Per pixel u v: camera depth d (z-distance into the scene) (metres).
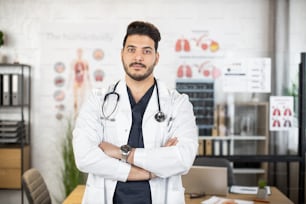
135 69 1.68
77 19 4.42
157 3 4.41
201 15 4.41
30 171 2.89
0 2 4.41
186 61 4.40
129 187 1.69
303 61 4.34
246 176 4.41
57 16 4.41
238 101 4.40
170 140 1.76
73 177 4.21
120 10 4.41
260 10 4.41
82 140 1.73
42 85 4.44
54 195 4.48
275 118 4.39
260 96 4.39
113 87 1.81
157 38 1.71
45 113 4.46
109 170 1.67
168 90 1.84
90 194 1.73
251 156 4.38
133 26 1.69
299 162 4.38
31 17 4.42
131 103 1.77
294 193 4.39
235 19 4.41
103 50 4.43
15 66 4.43
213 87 4.40
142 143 1.73
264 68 4.39
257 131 4.41
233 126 4.40
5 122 4.22
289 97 4.38
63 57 4.43
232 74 4.39
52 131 4.46
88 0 4.41
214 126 4.41
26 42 4.43
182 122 1.79
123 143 1.73
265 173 4.41
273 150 4.40
